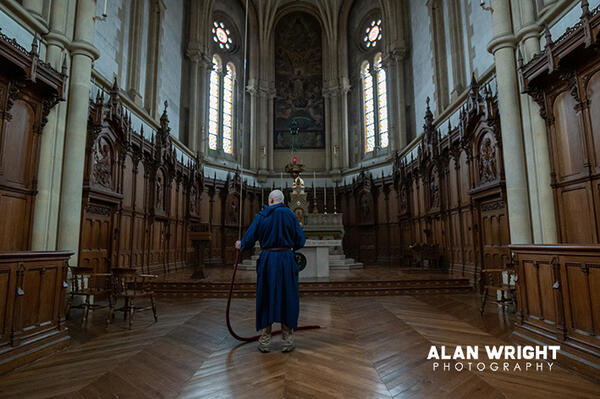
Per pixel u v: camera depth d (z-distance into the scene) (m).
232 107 21.31
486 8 7.64
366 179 18.88
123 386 2.93
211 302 7.77
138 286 6.06
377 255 18.33
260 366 3.38
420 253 12.40
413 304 7.27
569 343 3.43
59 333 4.18
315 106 22.84
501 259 8.43
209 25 18.80
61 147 7.00
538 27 6.72
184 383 2.98
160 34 13.98
